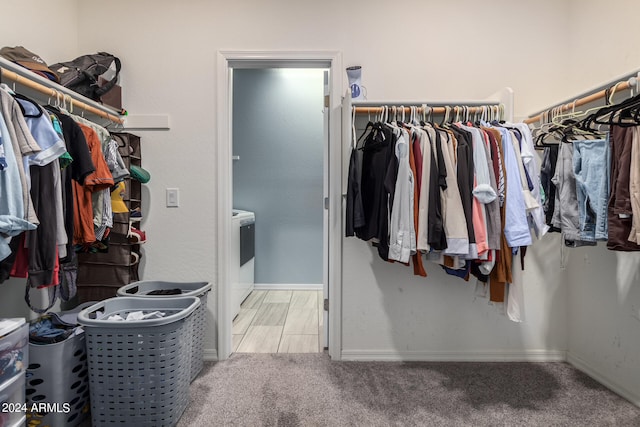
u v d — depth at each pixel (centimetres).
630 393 154
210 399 155
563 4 192
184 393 145
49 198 112
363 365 189
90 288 178
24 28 156
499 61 193
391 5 193
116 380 130
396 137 155
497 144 147
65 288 154
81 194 135
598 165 126
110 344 129
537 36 193
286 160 341
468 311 194
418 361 194
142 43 192
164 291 177
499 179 146
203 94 193
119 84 191
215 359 195
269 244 343
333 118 193
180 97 193
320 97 339
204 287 182
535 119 179
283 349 209
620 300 160
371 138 173
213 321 196
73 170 126
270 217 343
